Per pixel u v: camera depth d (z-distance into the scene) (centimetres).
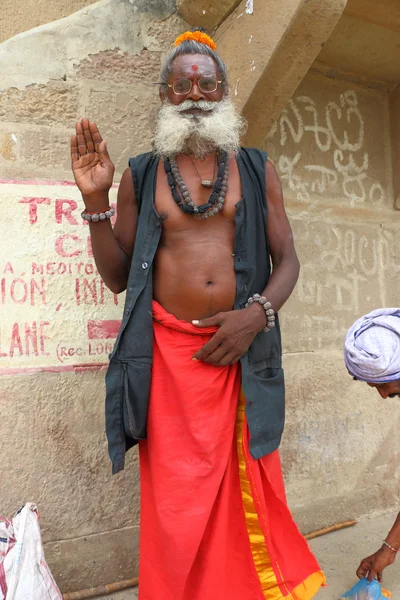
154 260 184
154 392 179
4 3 273
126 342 179
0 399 224
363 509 300
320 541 274
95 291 239
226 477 176
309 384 288
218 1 248
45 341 231
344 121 304
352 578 236
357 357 179
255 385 181
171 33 259
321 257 295
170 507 170
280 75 228
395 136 316
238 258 181
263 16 226
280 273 186
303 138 291
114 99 248
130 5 252
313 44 218
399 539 208
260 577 181
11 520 199
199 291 176
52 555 229
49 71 238
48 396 230
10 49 232
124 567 240
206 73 181
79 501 235
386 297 316
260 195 189
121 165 248
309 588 184
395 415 314
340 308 300
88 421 237
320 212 295
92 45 245
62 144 239
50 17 283
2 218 227
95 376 238
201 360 176
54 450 231
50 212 234
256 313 175
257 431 179
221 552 172
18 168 231
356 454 299
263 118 245
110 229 182
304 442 284
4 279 226
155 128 193
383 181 318
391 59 289
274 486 187
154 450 177
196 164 186
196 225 181
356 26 262
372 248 312
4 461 224
